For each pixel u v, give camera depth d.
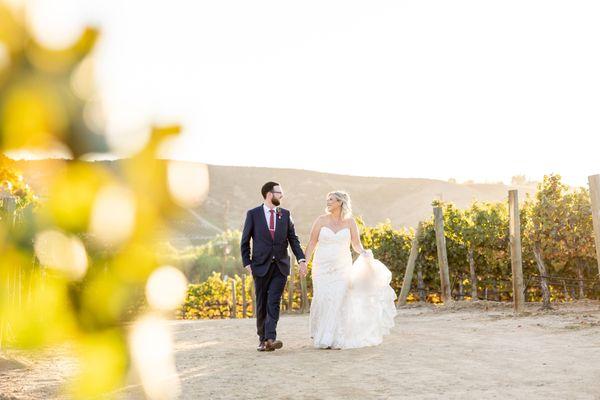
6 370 6.01
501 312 12.13
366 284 8.51
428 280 16.83
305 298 17.23
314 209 148.25
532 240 12.97
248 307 20.02
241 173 156.75
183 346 8.84
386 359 7.21
